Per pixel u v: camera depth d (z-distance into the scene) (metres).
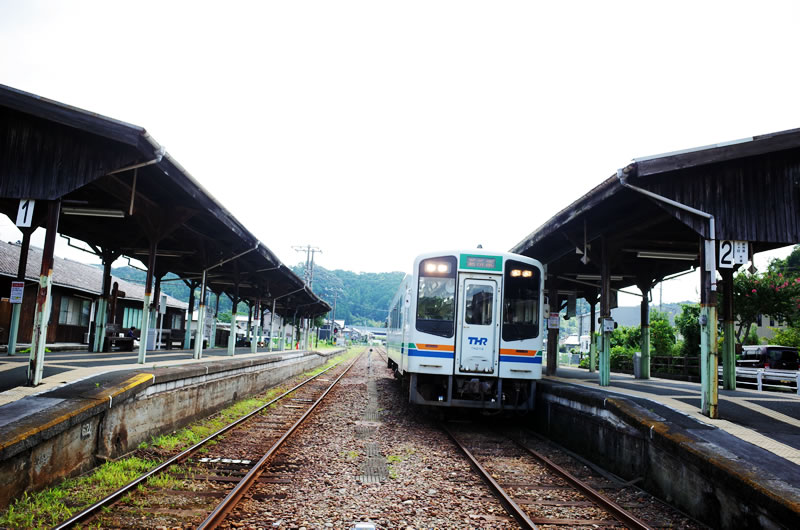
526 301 9.98
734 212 7.55
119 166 7.06
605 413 7.31
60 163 7.07
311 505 5.05
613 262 13.24
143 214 9.68
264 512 4.80
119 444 6.43
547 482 6.23
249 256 15.38
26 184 7.02
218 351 20.02
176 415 8.37
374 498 5.36
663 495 5.68
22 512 4.30
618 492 5.99
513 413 10.49
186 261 16.31
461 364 9.70
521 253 13.45
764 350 17.30
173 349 18.58
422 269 10.03
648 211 8.75
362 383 18.36
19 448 4.38
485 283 9.97
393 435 8.86
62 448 5.18
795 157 7.84
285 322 31.61
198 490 5.33
